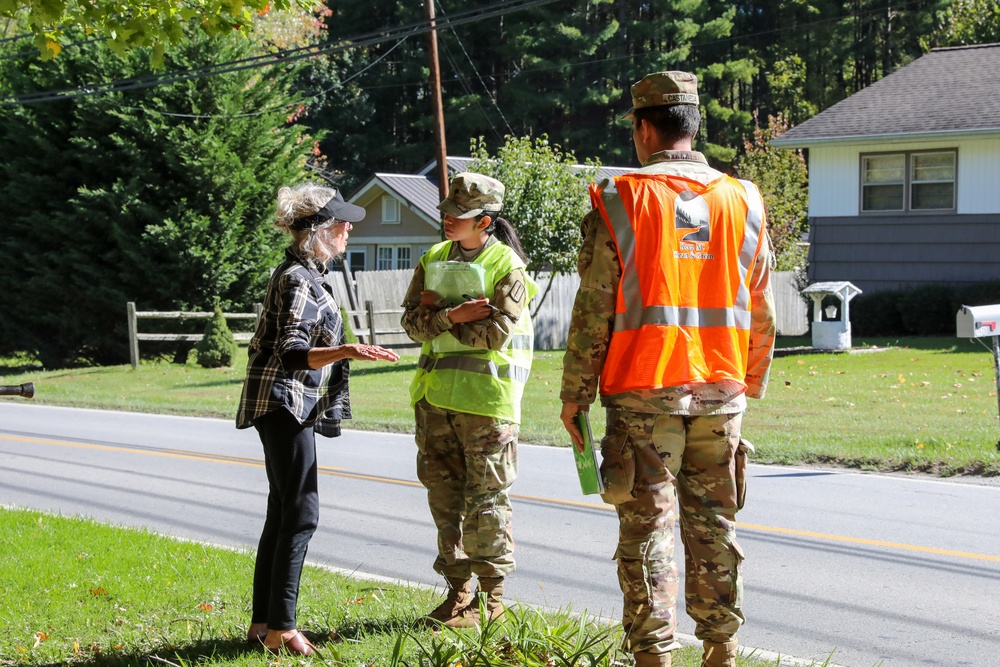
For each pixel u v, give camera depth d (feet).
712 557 34.96
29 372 222.48
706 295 35.24
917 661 44.96
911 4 483.51
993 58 231.50
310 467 42.16
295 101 242.99
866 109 223.51
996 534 68.33
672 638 34.30
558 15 452.76
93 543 61.87
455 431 45.29
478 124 442.09
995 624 50.01
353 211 43.83
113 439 116.67
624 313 34.71
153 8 59.88
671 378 34.24
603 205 35.14
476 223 45.62
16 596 50.96
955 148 209.77
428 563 61.67
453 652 35.70
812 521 72.33
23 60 218.59
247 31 62.75
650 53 447.01
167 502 80.64
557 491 84.33
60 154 216.54
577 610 51.62
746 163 345.10
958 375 144.87
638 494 34.35
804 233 330.34
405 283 236.22
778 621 50.60
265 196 225.76
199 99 217.36
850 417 116.16
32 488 86.74
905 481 86.84
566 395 35.53
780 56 502.38
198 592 51.60
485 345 43.60
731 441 35.12
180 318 217.77
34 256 218.18
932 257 213.05
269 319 41.93
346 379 43.83
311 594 51.01
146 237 211.00
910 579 57.98
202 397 156.15
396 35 150.61
